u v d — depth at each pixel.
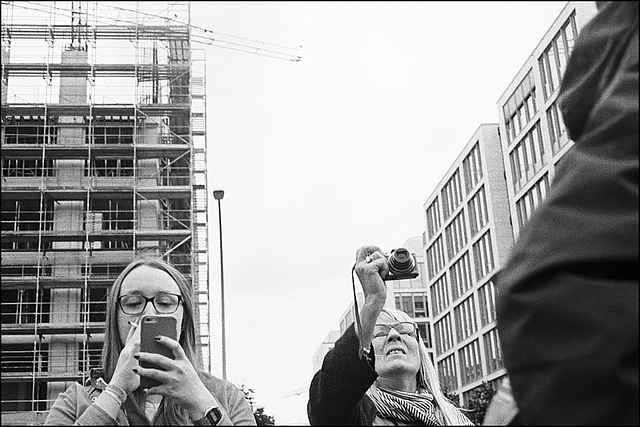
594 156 0.90
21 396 33.47
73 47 39.84
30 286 34.75
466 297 56.56
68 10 40.66
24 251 35.56
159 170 38.56
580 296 0.84
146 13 41.41
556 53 42.06
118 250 36.38
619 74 0.96
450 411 3.51
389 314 3.60
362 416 2.89
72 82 39.41
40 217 35.62
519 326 0.89
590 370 0.82
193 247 37.03
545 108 43.69
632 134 0.88
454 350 58.91
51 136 37.78
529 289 0.89
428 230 66.50
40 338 34.19
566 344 0.85
